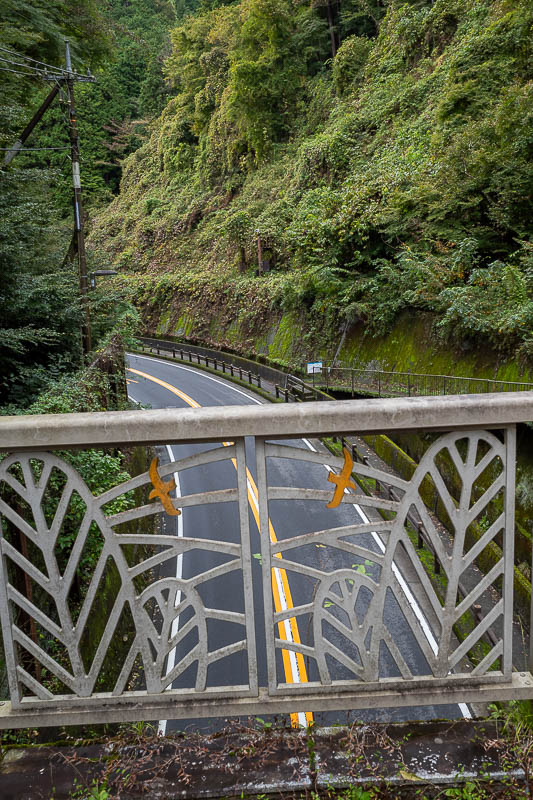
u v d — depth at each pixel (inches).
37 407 343.6
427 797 59.2
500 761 61.6
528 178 548.4
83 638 228.8
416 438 580.4
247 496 54.9
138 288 1780.3
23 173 478.9
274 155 1630.2
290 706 59.5
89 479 249.6
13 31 551.8
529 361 488.1
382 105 1231.5
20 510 117.3
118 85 2551.7
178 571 432.8
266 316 1240.8
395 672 319.3
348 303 869.2
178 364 1432.1
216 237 1667.1
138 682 312.0
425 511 56.6
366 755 63.0
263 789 60.6
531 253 536.7
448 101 741.9
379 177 876.6
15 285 467.8
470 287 573.0
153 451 711.7
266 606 57.8
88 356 551.8
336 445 710.5
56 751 66.2
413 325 744.3
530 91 553.9
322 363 975.0
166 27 2728.8
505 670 60.6
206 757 64.2
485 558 414.9
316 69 1670.8
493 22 765.3
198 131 2027.6
